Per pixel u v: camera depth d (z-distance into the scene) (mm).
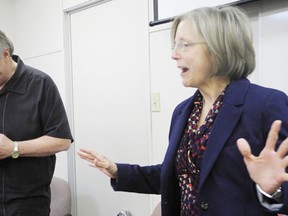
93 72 2178
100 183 2193
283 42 1225
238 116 683
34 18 2580
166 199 840
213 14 723
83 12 2215
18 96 1277
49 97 1302
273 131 554
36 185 1285
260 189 590
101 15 2082
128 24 1910
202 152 730
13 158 1228
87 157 972
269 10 1256
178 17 789
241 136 670
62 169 2416
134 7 1866
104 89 2105
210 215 689
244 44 716
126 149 1982
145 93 1837
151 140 1763
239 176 665
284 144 545
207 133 734
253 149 652
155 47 1703
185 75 765
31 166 1268
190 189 774
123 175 945
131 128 1942
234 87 723
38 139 1247
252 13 1312
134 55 1889
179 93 1614
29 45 2660
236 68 721
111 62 2041
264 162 562
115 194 2082
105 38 2070
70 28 2336
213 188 691
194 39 725
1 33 1235
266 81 1282
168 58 1646
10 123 1252
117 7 1970
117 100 2020
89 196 2281
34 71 1338
